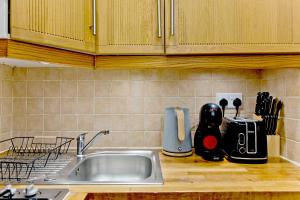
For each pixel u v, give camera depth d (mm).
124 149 1511
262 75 1526
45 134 1510
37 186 941
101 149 1502
